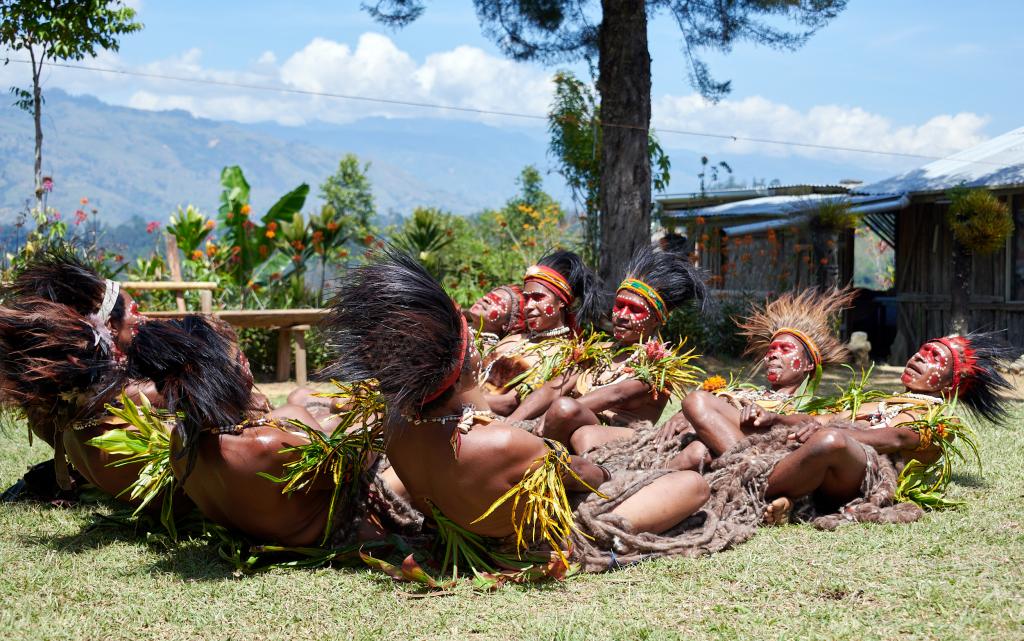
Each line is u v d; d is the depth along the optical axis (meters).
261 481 3.81
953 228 12.60
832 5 11.93
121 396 4.43
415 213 12.82
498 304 5.68
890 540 4.18
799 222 13.70
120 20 13.03
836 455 4.43
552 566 3.73
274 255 12.86
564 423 4.94
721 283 16.25
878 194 14.39
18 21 12.36
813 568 3.81
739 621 3.26
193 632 3.26
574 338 5.53
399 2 12.20
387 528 4.16
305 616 3.39
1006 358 5.40
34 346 4.20
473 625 3.28
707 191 16.86
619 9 11.93
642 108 12.05
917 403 5.06
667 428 5.00
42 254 4.50
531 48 13.42
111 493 4.58
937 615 3.27
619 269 12.03
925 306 14.34
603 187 12.21
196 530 4.45
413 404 3.63
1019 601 3.36
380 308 3.55
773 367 5.28
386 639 3.18
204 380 3.71
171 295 10.94
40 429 4.68
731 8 12.34
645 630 3.16
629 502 4.05
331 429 4.70
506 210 20.33
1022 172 13.30
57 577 3.81
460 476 3.65
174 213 12.16
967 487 5.38
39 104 12.59
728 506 4.46
